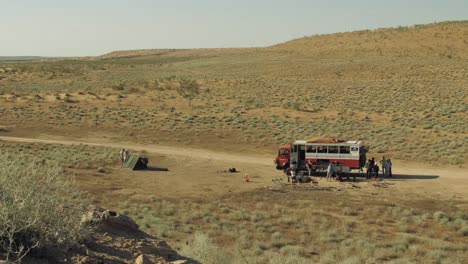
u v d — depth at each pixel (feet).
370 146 170.19
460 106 232.73
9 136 187.62
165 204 96.27
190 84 309.22
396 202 104.47
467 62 374.43
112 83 336.70
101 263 27.32
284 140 183.93
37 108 237.86
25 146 164.14
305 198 107.34
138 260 29.27
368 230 80.38
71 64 520.83
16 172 24.30
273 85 324.39
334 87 309.83
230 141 187.11
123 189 110.73
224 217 87.45
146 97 274.77
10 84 335.06
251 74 382.22
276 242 70.08
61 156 148.77
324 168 131.64
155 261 30.96
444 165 147.64
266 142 184.14
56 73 408.26
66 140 186.60
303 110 237.45
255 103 256.93
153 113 234.17
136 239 34.01
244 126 204.54
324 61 424.05
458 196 110.83
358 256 62.39
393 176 134.10
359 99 266.16
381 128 195.11
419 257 65.10
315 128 198.08
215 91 304.09
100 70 460.55
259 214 90.12
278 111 236.63
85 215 33.76
